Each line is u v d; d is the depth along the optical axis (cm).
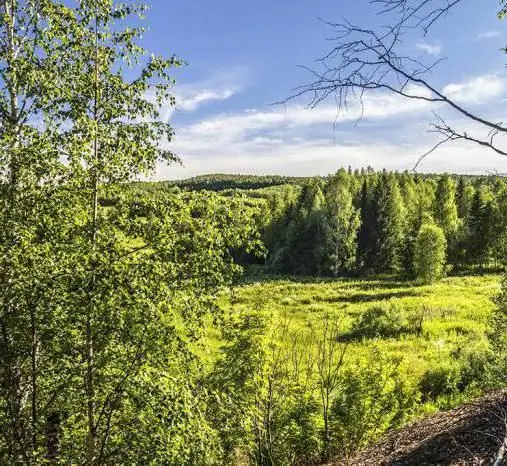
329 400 990
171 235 630
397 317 2414
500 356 1269
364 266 6700
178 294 630
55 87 673
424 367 1495
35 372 605
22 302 575
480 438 757
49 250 581
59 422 669
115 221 635
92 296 569
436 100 206
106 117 673
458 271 6456
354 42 212
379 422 998
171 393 594
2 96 788
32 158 607
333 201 6469
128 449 595
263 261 7300
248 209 662
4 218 588
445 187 6775
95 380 615
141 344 607
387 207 6688
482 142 203
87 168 623
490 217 6066
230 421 786
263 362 849
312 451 920
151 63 682
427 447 805
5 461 564
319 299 3959
